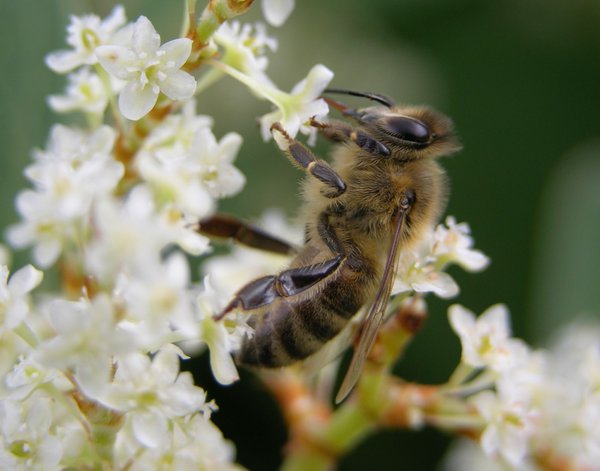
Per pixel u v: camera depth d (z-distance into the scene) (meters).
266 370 0.07
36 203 0.05
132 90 0.06
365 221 0.07
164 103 0.06
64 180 0.05
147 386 0.06
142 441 0.06
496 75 0.10
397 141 0.07
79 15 0.07
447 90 0.10
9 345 0.06
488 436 0.07
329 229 0.07
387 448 0.09
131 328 0.06
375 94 0.07
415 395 0.07
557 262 0.08
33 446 0.06
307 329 0.07
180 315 0.05
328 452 0.07
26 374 0.06
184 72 0.06
